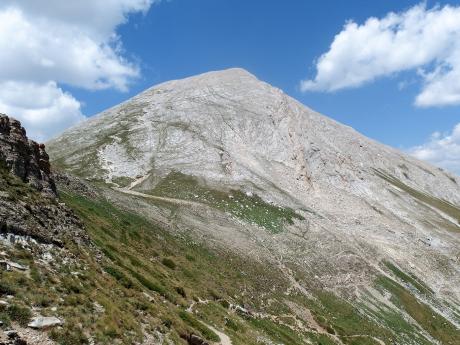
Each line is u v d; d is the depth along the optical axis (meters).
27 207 32.28
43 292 23.97
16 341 18.78
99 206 71.06
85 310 25.14
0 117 38.44
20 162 37.66
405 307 102.25
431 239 159.88
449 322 104.38
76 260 32.38
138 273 44.34
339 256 115.88
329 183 185.12
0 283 22.17
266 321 62.16
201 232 95.00
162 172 157.00
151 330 29.61
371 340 76.38
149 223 81.00
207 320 45.44
